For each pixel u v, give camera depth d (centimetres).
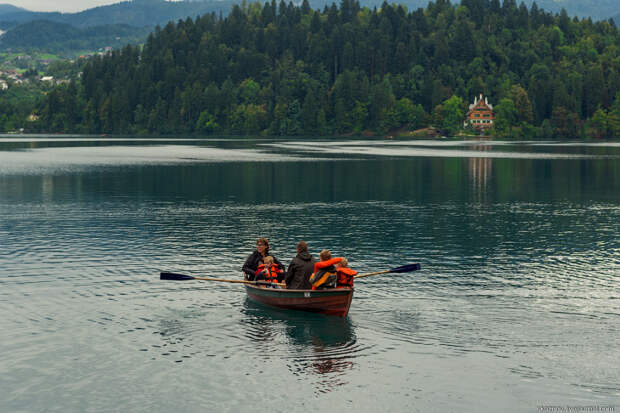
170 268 2189
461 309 1692
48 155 10756
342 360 1327
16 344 1408
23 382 1209
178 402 1133
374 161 9162
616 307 1711
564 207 3969
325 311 1627
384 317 1623
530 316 1630
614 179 6169
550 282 1997
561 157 10638
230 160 9288
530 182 5831
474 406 1121
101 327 1534
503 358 1338
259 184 5528
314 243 2692
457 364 1305
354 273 1641
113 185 5372
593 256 2417
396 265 2250
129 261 2303
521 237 2855
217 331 1512
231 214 3612
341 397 1155
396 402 1135
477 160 9581
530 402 1134
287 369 1280
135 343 1423
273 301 1700
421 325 1557
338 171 7112
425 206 4009
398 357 1345
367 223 3266
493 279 2036
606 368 1282
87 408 1108
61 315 1628
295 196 4584
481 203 4175
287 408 1112
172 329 1524
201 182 5694
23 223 3234
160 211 3738
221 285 1964
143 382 1213
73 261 2298
